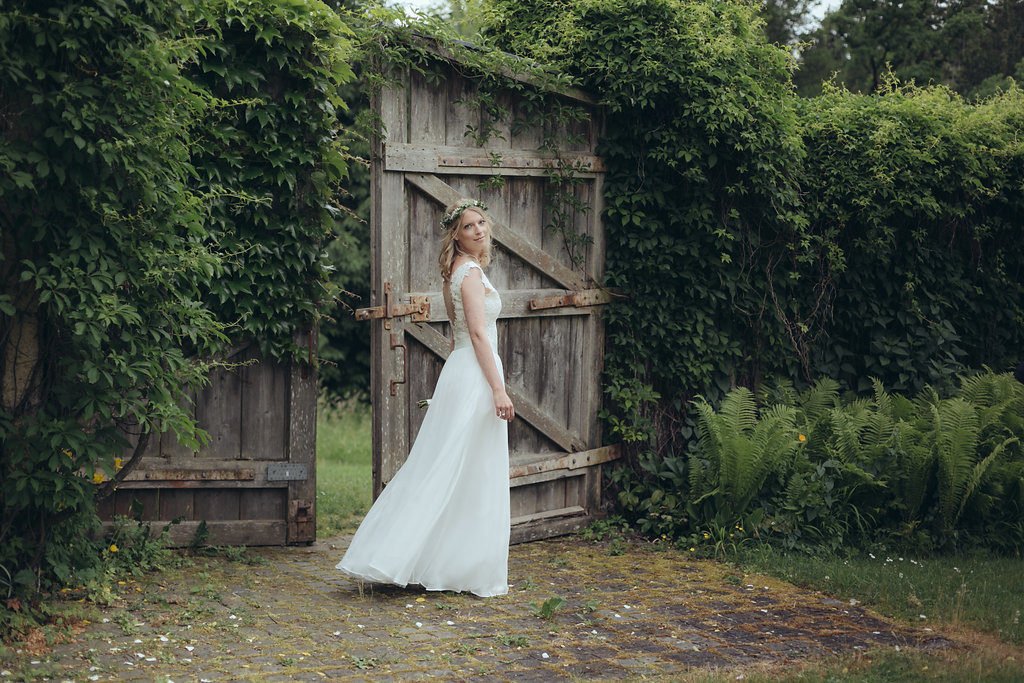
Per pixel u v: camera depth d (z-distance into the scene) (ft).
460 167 19.06
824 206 23.13
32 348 13.88
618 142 21.17
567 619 14.75
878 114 24.16
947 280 24.62
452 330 17.47
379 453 18.48
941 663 12.85
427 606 15.14
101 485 16.88
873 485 20.10
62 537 14.61
